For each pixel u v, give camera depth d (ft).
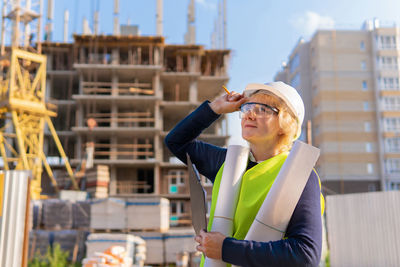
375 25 178.09
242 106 5.67
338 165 164.45
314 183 4.93
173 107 125.08
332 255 40.29
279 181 4.79
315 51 178.50
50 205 49.14
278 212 4.68
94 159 114.83
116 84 122.11
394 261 34.91
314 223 4.61
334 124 168.55
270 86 5.44
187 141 6.49
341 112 169.58
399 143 165.68
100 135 118.21
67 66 132.57
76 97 116.26
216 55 132.67
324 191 148.05
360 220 38.32
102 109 127.13
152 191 122.93
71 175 77.61
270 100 5.46
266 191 5.04
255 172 5.31
